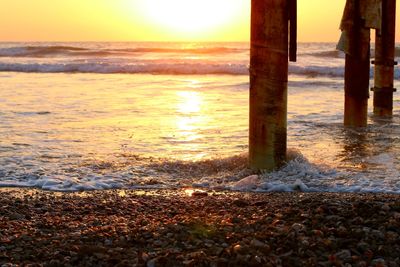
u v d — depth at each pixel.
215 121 10.98
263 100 6.48
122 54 39.28
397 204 4.98
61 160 7.66
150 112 12.24
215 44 75.62
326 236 4.25
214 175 6.86
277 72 6.38
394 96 15.45
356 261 3.80
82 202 5.80
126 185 6.50
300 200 5.61
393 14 11.27
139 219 5.08
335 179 6.50
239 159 7.21
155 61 30.05
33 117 11.36
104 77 22.27
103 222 5.01
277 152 6.65
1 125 10.38
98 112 12.15
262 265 3.70
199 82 19.78
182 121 10.99
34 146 8.55
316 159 7.50
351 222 4.56
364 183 6.32
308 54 35.16
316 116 11.43
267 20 6.25
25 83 19.06
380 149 8.13
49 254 4.06
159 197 5.97
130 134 9.60
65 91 16.39
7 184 6.52
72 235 4.54
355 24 9.73
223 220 4.82
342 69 23.27
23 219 5.14
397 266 3.71
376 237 4.18
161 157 7.80
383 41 11.35
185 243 4.21
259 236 4.25
